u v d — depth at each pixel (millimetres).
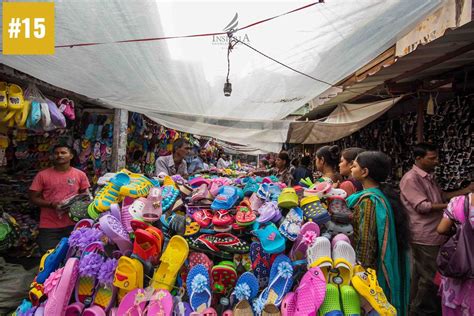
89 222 1970
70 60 2213
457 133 3607
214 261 1871
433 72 3848
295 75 2955
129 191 1938
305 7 1822
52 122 2959
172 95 3371
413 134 4512
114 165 4277
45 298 1642
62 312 1484
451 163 3689
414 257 2869
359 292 1578
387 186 2248
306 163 6922
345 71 2836
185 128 5531
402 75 3697
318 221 1795
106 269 1592
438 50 2869
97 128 4805
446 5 1965
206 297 1620
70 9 1554
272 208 1874
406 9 1942
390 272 1950
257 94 3432
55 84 2848
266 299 1611
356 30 2143
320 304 1491
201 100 3623
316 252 1630
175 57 2430
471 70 3494
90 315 1552
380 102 4340
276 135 5707
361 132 6508
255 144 7531
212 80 3086
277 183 2482
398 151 4953
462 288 2061
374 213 2020
